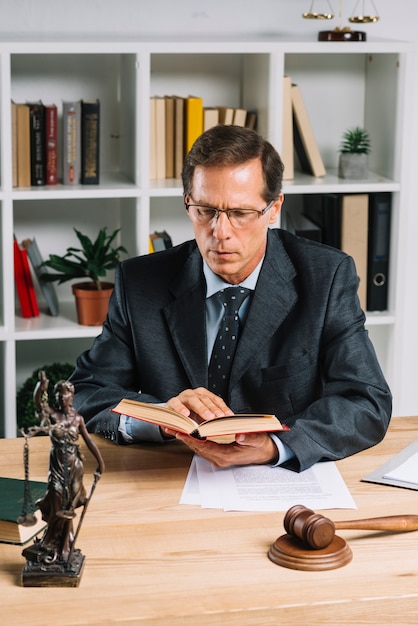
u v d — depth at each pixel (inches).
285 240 90.6
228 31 135.6
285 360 85.7
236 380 85.0
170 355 87.1
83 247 126.8
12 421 125.7
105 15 131.9
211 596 56.3
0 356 136.1
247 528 65.0
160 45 120.3
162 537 63.6
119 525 65.3
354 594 56.6
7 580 58.0
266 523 65.7
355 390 82.1
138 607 55.1
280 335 86.4
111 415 80.2
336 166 143.6
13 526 61.9
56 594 56.4
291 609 55.4
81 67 133.7
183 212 141.1
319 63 139.8
